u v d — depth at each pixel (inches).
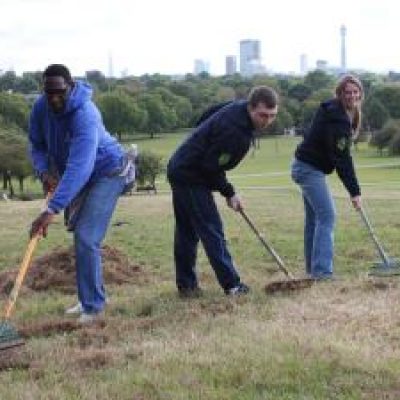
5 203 1202.6
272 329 271.1
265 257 508.4
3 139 2832.2
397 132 3863.2
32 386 224.4
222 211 799.1
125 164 315.9
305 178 375.6
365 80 5871.1
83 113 297.0
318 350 243.6
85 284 316.5
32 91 4835.1
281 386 217.5
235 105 319.0
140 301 337.4
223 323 286.2
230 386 219.6
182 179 327.6
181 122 4970.5
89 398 213.0
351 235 584.1
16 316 330.0
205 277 414.3
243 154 322.7
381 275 368.5
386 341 254.8
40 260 424.5
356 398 206.7
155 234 622.8
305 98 5255.9
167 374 228.8
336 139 363.9
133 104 4687.5
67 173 290.2
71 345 269.3
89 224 312.8
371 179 2384.4
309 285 344.5
